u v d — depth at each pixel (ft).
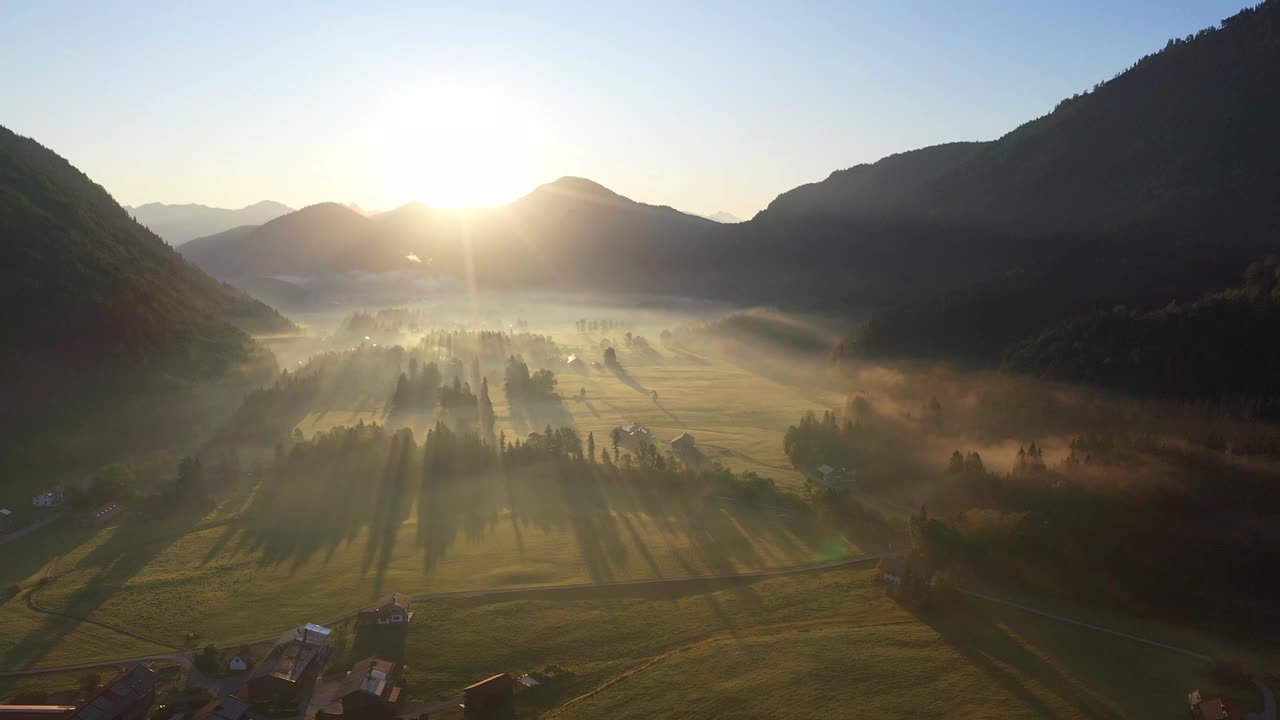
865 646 378.73
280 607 420.77
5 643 380.78
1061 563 458.09
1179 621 406.82
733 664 363.35
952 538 463.42
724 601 434.71
